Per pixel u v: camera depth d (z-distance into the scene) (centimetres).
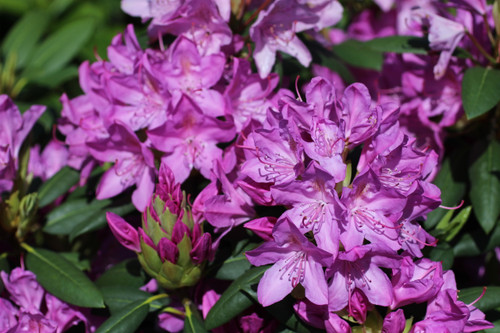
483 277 110
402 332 87
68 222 103
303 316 88
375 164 88
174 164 95
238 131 96
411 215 89
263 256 87
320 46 107
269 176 89
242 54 100
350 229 86
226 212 93
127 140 96
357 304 87
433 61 106
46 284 97
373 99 112
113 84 96
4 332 97
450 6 103
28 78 125
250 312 93
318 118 88
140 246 92
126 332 93
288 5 97
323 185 86
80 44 131
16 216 101
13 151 100
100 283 100
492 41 102
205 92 95
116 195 102
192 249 91
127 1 100
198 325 93
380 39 107
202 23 97
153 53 98
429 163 89
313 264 87
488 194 102
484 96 98
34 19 135
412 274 87
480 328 89
